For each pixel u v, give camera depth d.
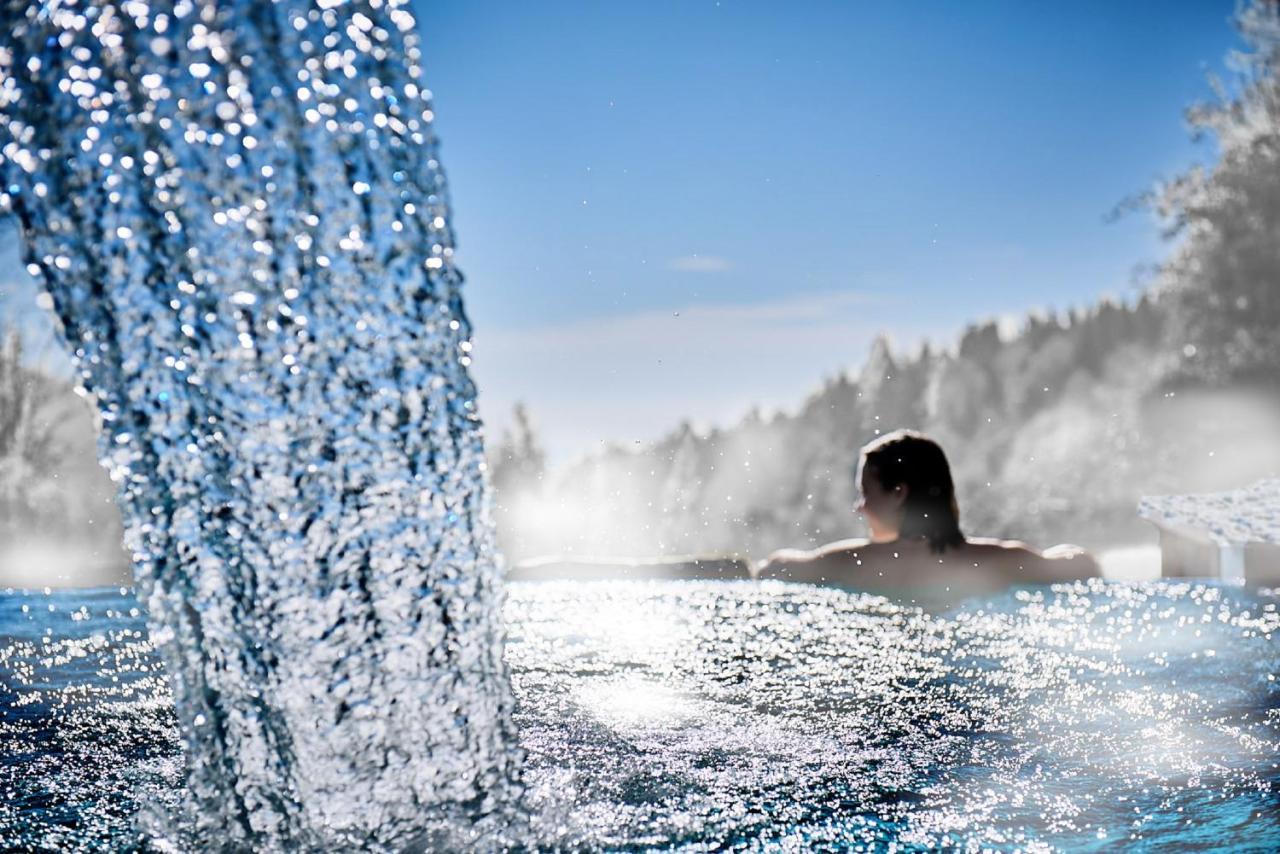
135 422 1.74
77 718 2.04
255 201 1.73
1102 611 3.20
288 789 1.61
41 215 1.73
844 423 30.84
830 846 1.38
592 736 1.89
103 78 1.72
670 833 1.44
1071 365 42.38
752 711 2.06
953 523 4.00
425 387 1.80
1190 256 19.20
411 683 1.71
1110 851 1.33
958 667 2.45
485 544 1.81
